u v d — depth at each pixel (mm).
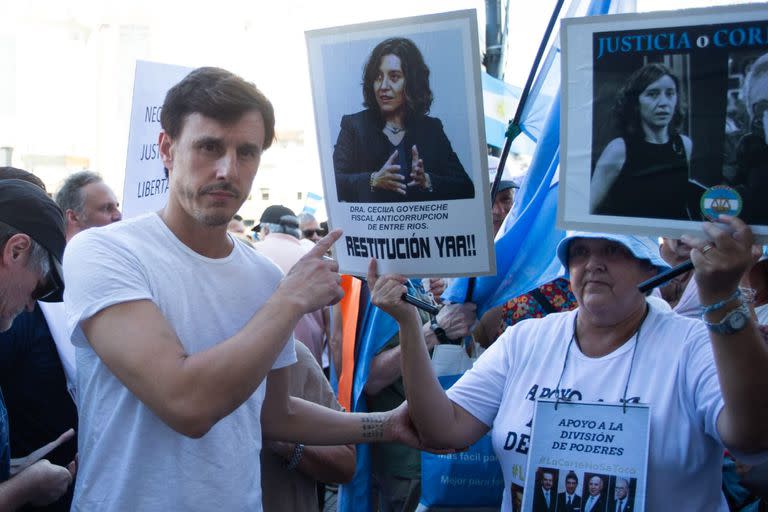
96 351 1928
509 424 2199
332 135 2340
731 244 1725
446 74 2189
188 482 2006
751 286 3006
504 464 2203
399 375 3494
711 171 1863
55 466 2320
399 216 2305
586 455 2002
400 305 2283
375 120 2275
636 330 2133
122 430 2008
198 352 1984
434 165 2248
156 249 2059
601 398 2068
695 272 1767
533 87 3021
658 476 1964
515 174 4586
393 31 2213
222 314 2117
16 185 2174
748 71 1823
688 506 1960
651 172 1926
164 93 3422
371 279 2355
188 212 2041
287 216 7121
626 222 1958
